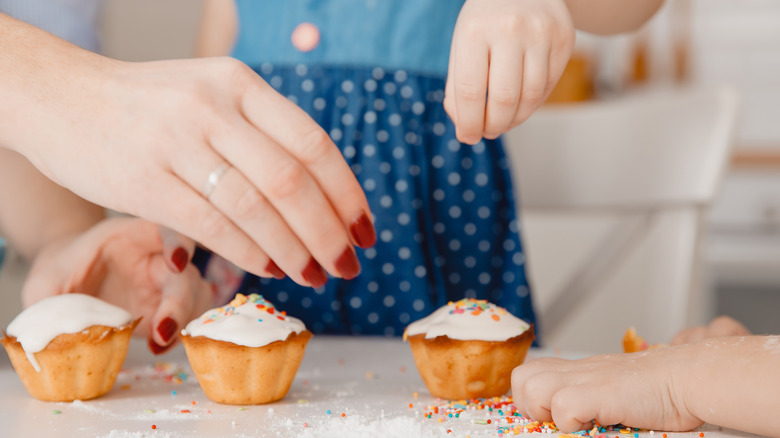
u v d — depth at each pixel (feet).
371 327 2.85
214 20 3.32
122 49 4.68
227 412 1.91
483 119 1.97
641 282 3.34
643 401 1.74
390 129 2.80
